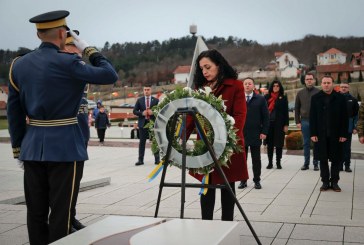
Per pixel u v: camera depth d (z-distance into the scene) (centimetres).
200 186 385
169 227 282
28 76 385
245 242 474
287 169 1129
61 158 381
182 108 379
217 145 391
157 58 10806
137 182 939
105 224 294
